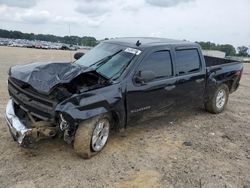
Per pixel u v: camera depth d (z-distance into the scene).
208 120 7.40
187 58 6.67
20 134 4.58
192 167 5.01
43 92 4.62
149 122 6.92
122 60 5.64
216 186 4.51
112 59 5.75
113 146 5.54
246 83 13.48
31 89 4.95
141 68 5.59
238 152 5.73
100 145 5.16
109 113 5.13
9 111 5.10
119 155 5.23
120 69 5.47
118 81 5.25
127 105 5.35
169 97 6.19
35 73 5.02
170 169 4.89
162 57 6.05
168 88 6.08
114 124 5.44
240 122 7.45
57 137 5.43
